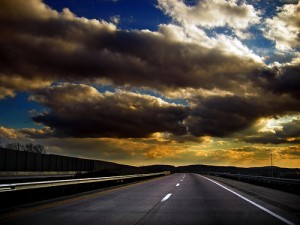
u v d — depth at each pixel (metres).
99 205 14.91
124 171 75.38
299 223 10.41
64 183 21.00
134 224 10.12
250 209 13.68
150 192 22.69
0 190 14.50
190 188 27.11
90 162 88.56
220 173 73.81
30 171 57.56
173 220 10.86
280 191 24.61
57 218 11.17
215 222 10.53
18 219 10.95
